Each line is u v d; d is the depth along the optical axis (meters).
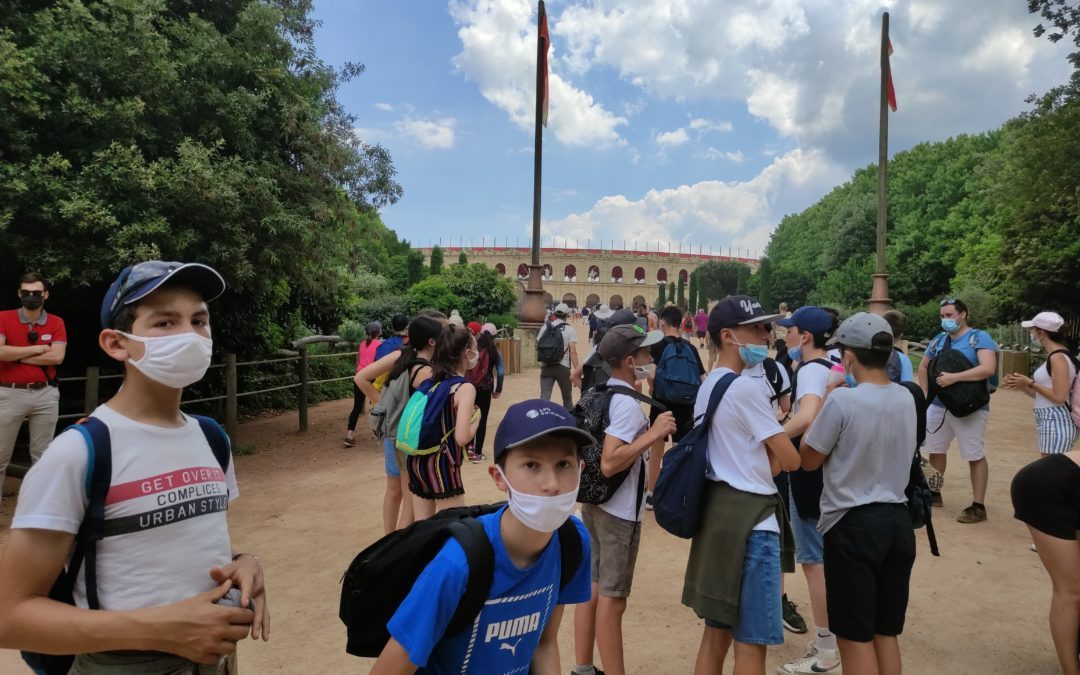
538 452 1.68
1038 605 4.50
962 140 38.91
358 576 1.75
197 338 1.67
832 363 4.33
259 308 11.71
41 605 1.46
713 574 2.79
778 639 2.71
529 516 1.68
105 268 6.91
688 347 6.20
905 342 20.28
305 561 5.27
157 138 7.49
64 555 1.53
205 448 1.83
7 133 6.57
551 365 9.49
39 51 6.66
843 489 2.92
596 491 3.20
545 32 17.81
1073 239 17.31
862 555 2.85
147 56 7.30
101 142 7.09
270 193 8.17
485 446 9.62
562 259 107.81
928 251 34.62
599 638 3.25
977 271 24.33
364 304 20.64
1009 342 18.86
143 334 1.66
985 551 5.45
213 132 7.87
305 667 3.71
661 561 5.39
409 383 4.69
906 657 3.83
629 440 3.14
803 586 4.95
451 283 23.86
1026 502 3.33
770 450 3.00
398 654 1.60
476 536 1.66
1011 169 18.77
